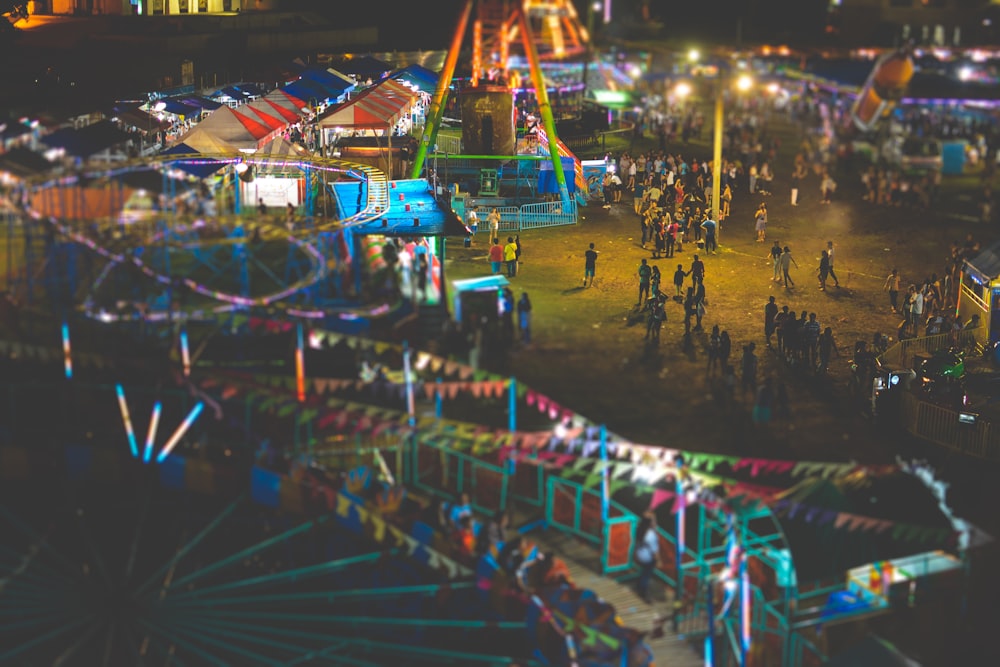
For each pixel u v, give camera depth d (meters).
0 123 39.56
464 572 22.97
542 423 29.95
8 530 24.22
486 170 54.25
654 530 23.17
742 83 75.69
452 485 26.03
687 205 55.75
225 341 29.81
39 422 25.70
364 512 23.58
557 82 78.75
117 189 35.31
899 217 59.50
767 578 23.25
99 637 21.84
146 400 26.84
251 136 44.56
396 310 32.62
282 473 24.69
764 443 30.53
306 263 35.38
